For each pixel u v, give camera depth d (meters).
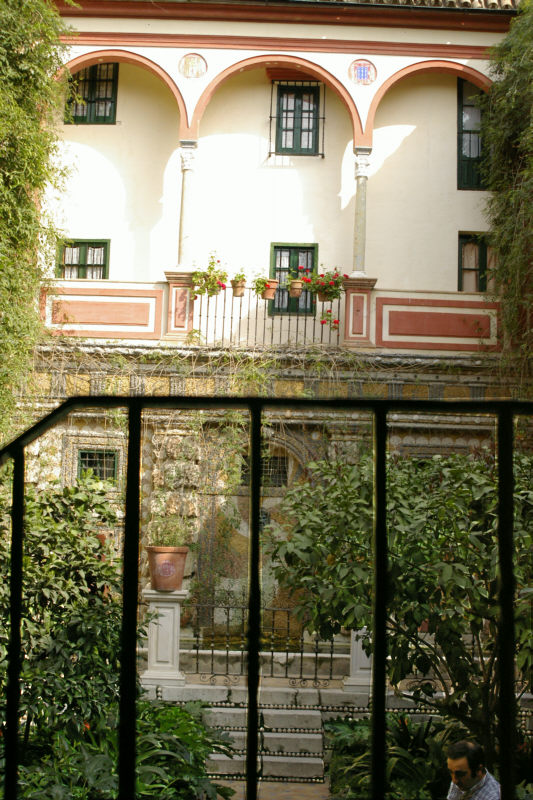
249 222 15.28
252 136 15.45
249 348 13.74
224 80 14.64
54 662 6.73
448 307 14.27
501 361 13.30
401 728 7.54
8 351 12.40
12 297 12.58
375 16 14.53
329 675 10.80
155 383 13.80
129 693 1.82
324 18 14.56
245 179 15.36
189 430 13.52
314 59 14.61
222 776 8.47
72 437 13.70
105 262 15.25
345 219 15.27
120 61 14.66
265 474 13.88
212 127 15.42
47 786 5.83
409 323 14.23
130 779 1.80
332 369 13.80
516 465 7.07
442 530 6.49
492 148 14.55
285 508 7.41
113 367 13.73
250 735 1.79
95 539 7.66
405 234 15.20
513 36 13.64
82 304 14.32
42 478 13.48
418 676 9.71
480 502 6.43
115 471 13.65
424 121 15.41
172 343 14.02
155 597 10.25
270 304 14.94
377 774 1.73
